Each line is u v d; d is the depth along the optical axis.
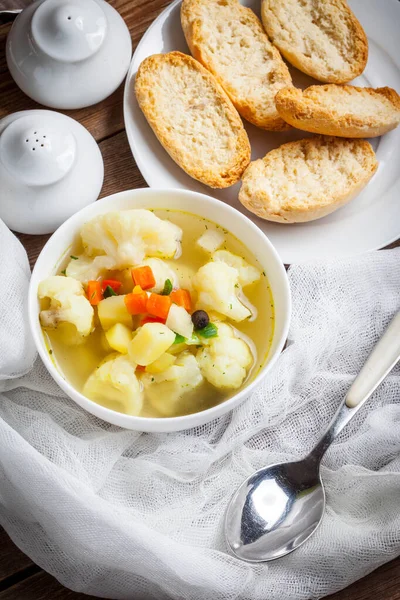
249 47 0.69
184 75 0.68
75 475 0.61
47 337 0.61
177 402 0.60
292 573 0.61
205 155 0.67
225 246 0.64
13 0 0.70
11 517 0.62
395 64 0.70
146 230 0.61
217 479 0.63
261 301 0.62
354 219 0.67
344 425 0.61
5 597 0.62
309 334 0.64
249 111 0.67
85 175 0.65
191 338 0.60
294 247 0.66
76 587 0.61
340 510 0.63
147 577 0.60
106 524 0.59
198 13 0.68
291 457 0.63
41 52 0.65
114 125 0.69
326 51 0.69
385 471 0.62
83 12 0.65
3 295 0.62
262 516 0.61
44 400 0.64
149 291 0.61
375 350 0.63
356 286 0.65
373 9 0.70
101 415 0.59
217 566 0.60
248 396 0.62
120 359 0.59
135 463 0.62
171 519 0.62
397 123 0.67
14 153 0.63
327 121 0.65
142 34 0.70
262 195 0.64
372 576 0.62
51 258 0.62
